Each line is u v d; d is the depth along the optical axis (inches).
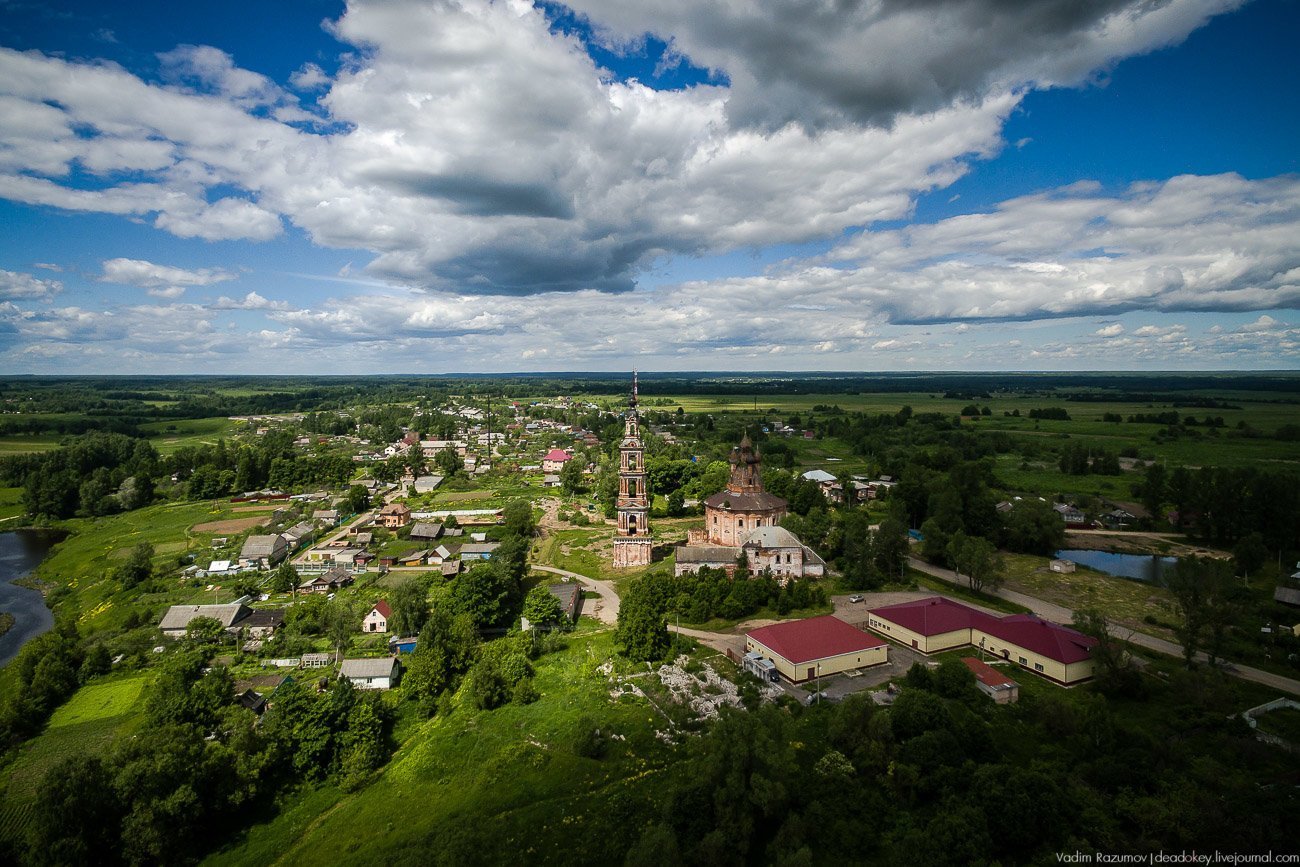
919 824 2412.6
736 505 5940.0
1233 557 5659.5
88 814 2551.7
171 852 2655.0
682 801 2437.3
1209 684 3201.3
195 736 3083.2
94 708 3865.7
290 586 5762.8
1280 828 2180.1
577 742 3016.7
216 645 4621.1
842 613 4699.8
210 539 7450.8
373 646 4498.0
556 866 2443.4
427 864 2459.4
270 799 3024.1
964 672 3319.4
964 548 5167.3
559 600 4722.0
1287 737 2938.0
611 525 7800.2
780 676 3634.4
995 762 2696.9
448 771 3056.1
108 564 6737.2
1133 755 2576.3
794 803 2536.9
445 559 6638.8
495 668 3654.0
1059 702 3021.7
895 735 2805.1
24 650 4335.6
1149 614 4709.6
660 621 3946.9
